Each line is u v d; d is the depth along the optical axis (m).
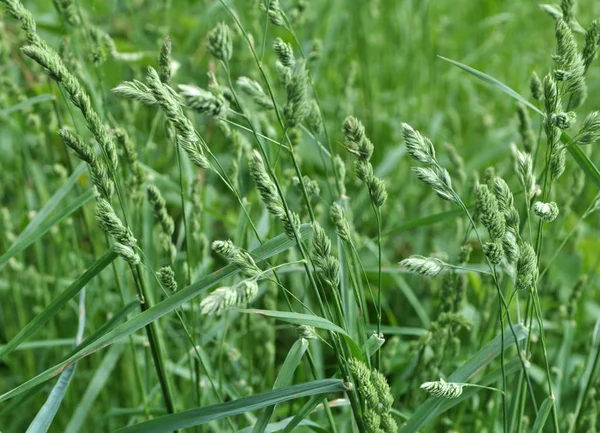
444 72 2.21
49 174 1.48
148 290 1.02
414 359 1.19
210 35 0.92
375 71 2.07
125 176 1.26
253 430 0.96
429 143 0.94
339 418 1.20
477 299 1.35
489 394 1.21
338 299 0.96
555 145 0.99
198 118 1.77
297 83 0.92
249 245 1.25
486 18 2.38
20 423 1.37
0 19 1.40
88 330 1.37
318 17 1.94
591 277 1.42
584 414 1.12
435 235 1.69
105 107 1.21
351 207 1.52
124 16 2.09
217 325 1.21
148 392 1.24
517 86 2.09
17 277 1.42
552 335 1.43
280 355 1.49
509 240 0.95
